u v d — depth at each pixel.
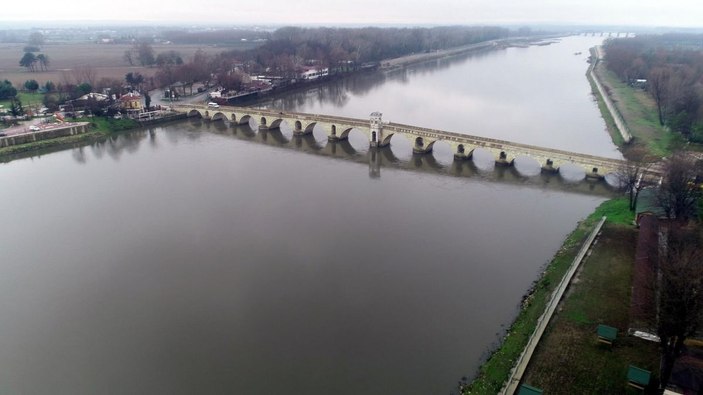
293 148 197.25
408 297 94.06
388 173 164.88
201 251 112.06
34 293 97.06
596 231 110.94
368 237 118.38
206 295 95.25
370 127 191.00
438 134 177.12
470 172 164.62
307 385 73.00
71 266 106.75
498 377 70.88
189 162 179.88
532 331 79.12
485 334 83.62
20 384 74.81
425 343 81.44
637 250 97.31
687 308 63.75
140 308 91.88
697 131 171.50
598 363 70.00
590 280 91.81
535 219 128.25
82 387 73.81
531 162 173.50
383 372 75.25
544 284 95.06
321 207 136.50
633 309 79.25
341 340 82.19
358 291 96.00
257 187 152.50
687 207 106.94
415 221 127.38
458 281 99.44
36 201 143.25
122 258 109.75
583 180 154.38
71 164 180.25
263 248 113.00
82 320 88.81
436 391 71.44
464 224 125.56
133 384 74.06
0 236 120.75
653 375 66.62
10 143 193.12
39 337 84.56
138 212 134.00
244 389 72.50
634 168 129.62
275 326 85.94
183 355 79.56
